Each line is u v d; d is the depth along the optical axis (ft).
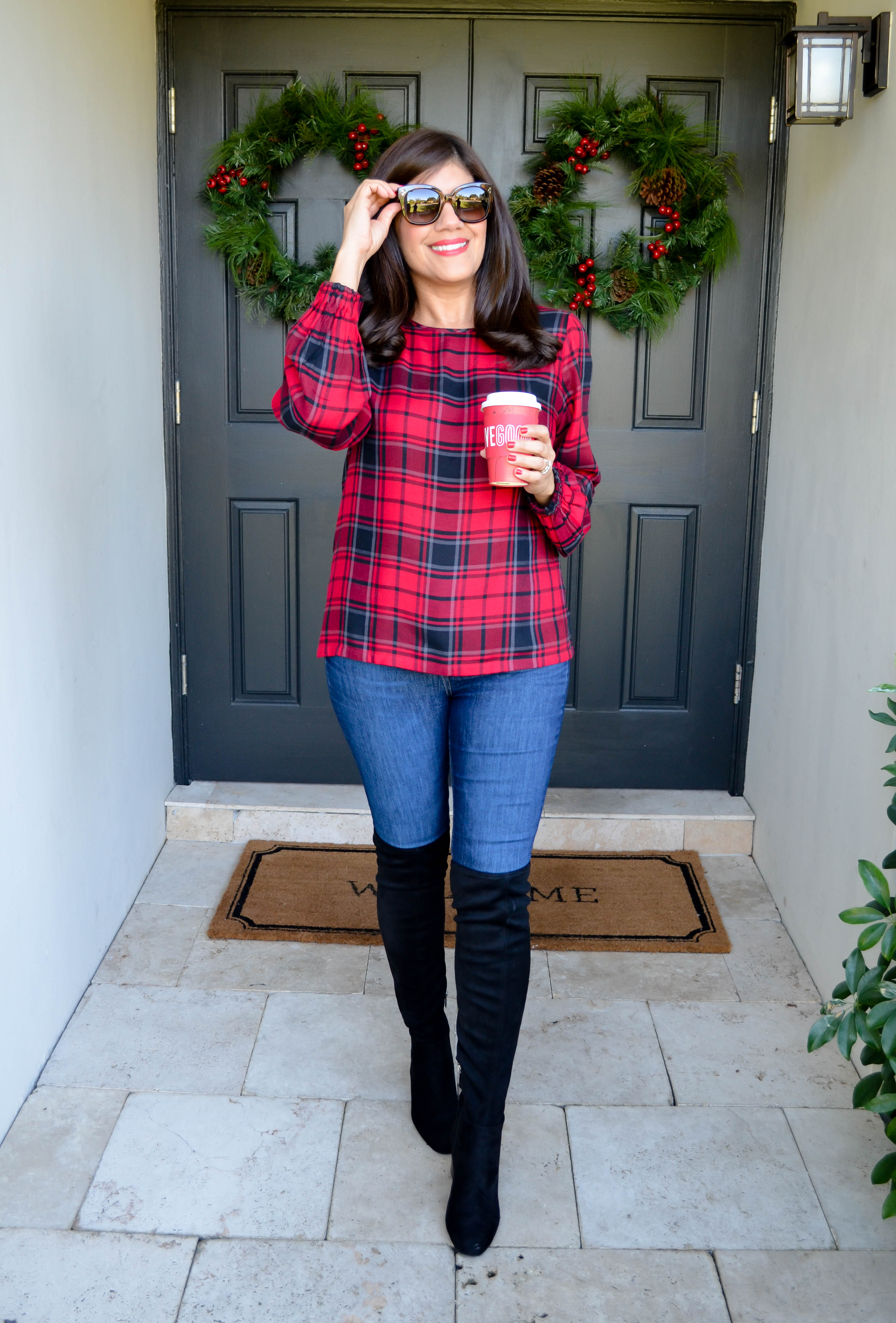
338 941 8.13
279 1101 6.46
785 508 8.87
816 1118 6.42
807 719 8.10
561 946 8.09
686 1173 5.98
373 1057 6.88
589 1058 6.90
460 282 4.96
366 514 5.11
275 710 9.95
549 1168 5.99
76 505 7.12
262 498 9.61
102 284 7.63
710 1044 7.06
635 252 9.10
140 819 8.81
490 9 8.93
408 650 5.02
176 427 9.47
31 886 6.44
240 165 8.84
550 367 5.17
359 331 4.89
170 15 8.92
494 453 4.70
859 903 6.86
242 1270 5.31
